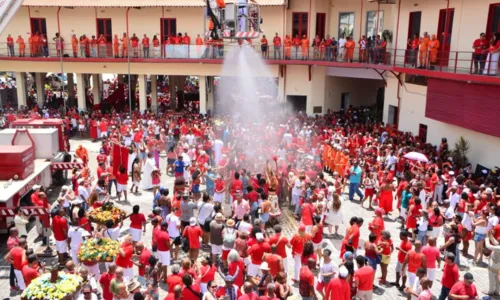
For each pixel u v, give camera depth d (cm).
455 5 2241
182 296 927
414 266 1109
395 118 2828
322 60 3103
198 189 1677
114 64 3381
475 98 1953
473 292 948
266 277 998
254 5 1362
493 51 1847
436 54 2294
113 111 3228
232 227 1224
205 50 3231
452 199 1591
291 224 1619
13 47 3362
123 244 1105
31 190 1619
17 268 1120
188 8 3422
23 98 3519
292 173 1747
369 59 2883
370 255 1162
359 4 3200
